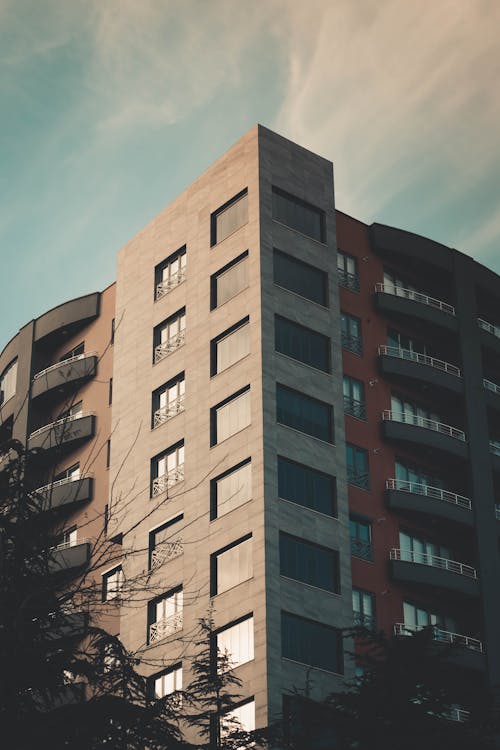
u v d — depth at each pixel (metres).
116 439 62.00
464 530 60.12
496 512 63.22
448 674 37.12
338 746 36.09
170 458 58.19
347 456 57.44
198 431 56.88
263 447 53.09
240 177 60.66
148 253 65.12
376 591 55.41
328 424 56.50
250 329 56.41
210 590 52.59
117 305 66.12
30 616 24.25
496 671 57.06
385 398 60.53
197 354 58.88
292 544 52.19
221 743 36.91
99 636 26.50
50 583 24.03
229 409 55.84
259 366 54.94
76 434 64.56
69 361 67.69
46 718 23.70
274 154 60.88
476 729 36.50
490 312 69.06
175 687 51.91
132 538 57.94
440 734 34.94
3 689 23.16
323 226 61.41
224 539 53.03
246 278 57.94
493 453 62.72
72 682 25.27
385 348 61.41
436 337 64.88
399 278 64.81
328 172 63.03
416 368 61.31
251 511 52.38
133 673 25.11
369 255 63.75
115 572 58.34
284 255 58.75
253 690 48.56
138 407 61.38
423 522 59.06
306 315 58.03
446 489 61.62
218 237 60.72
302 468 54.34
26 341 70.69
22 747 23.05
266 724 47.44
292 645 50.00
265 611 49.69
